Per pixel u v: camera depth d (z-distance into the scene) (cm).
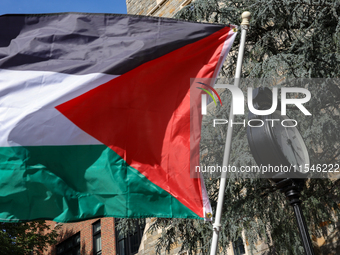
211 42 455
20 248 1642
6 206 370
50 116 399
